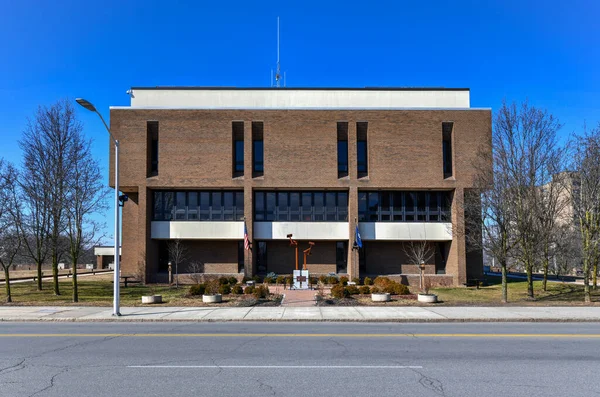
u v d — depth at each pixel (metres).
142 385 7.29
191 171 34.09
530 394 6.79
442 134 34.69
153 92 35.38
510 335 12.52
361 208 35.56
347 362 8.98
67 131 32.72
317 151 34.44
